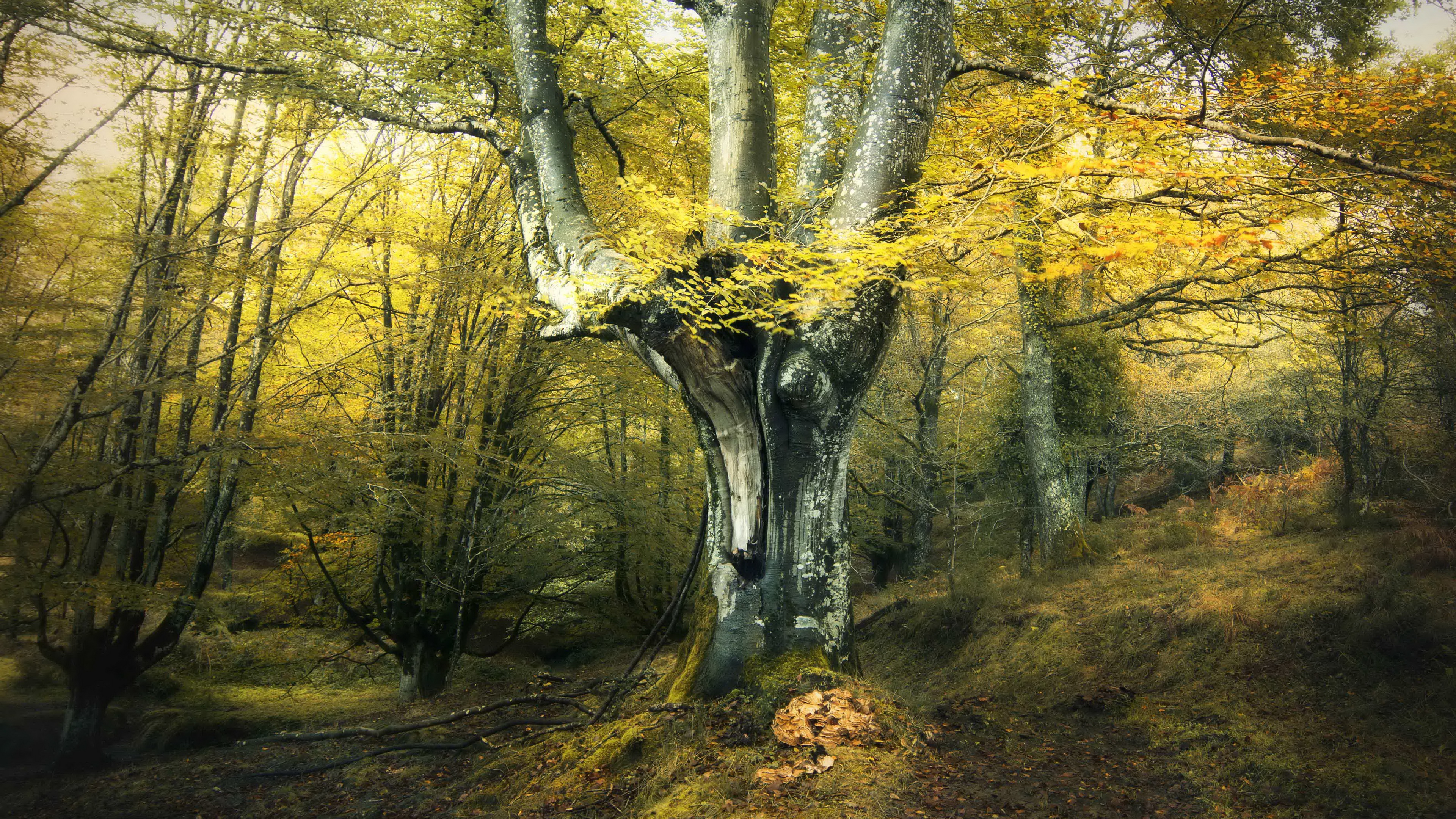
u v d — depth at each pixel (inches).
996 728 233.5
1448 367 346.0
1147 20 335.6
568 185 271.7
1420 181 173.5
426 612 465.1
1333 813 166.7
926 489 641.6
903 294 243.0
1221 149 204.1
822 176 261.4
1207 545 420.2
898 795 171.2
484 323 463.5
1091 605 358.0
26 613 370.0
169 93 318.0
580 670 520.7
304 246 374.6
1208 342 454.3
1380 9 330.6
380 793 249.3
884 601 518.6
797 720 196.1
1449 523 324.8
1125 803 176.4
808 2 323.6
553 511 504.4
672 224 213.2
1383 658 236.2
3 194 280.1
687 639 251.3
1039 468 466.9
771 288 226.8
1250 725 224.2
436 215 466.3
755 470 231.9
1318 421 455.8
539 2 302.7
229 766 314.7
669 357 226.1
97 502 305.6
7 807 276.5
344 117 353.7
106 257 315.9
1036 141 178.4
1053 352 549.0
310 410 385.4
